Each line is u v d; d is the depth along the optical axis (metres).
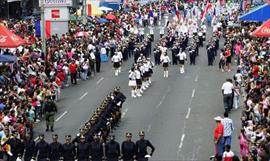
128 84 90.81
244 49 99.25
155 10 172.62
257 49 90.50
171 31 127.69
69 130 66.06
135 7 181.25
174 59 107.69
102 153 51.62
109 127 61.41
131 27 139.25
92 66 99.31
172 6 196.00
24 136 55.56
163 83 91.56
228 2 188.75
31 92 70.38
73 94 84.94
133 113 73.44
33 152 52.69
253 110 58.38
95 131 55.22
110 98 67.38
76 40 108.94
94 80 95.50
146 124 67.94
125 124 68.19
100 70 104.56
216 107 75.38
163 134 63.75
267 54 86.06
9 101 62.62
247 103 61.72
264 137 49.78
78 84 92.56
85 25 128.50
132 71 81.62
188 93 84.06
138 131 64.94
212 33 144.88
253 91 65.25
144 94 84.06
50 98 67.00
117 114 66.88
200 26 144.75
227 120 54.69
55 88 79.88
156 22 167.25
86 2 139.00
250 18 79.38
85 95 84.00
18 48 90.31
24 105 63.31
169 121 69.19
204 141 61.00
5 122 56.81
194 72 100.19
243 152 51.31
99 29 125.12
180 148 58.78
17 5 152.75
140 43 119.69
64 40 105.62
